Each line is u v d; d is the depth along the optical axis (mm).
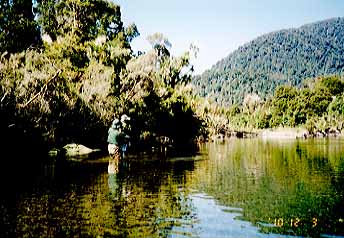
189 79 64250
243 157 36719
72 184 18250
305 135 115625
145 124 50500
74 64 49375
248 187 18750
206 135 88375
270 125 151250
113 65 50312
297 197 16406
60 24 61250
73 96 37969
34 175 21047
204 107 91438
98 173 22156
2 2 44188
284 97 154500
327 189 18375
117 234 10719
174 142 58625
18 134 29656
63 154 33656
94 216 12469
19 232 10695
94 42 52531
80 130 39188
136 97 49250
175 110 60500
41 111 32438
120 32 63312
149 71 51031
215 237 10734
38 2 60406
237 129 132250
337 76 186250
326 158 36250
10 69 32500
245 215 13195
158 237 10570
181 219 12469
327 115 135750
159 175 22203
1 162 26016
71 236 10445
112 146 25953
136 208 13766
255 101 186000
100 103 41875
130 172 23297
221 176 22391
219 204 14812
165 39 62031
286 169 26547
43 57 38094
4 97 28938
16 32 44375
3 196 15359
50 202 14344
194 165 28109
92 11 62531
